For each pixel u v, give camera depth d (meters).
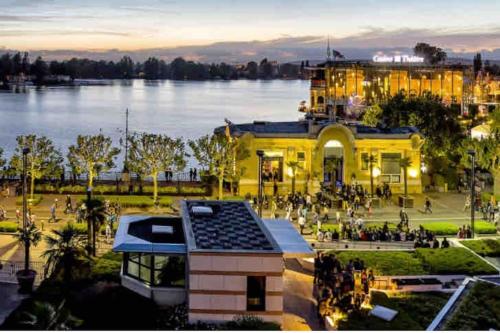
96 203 59.84
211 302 43.41
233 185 91.62
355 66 192.62
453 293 50.72
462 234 69.31
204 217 51.72
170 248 46.72
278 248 44.28
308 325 45.22
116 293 46.69
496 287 46.34
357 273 53.62
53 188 90.62
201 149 88.88
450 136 103.56
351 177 92.50
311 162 91.56
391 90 191.88
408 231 70.00
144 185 95.00
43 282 50.09
